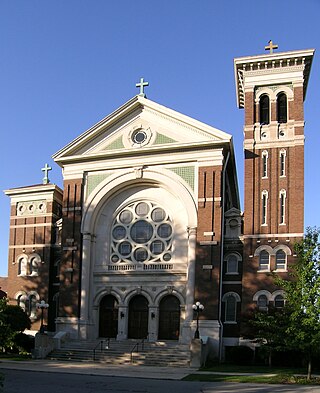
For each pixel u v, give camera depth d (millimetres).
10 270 50219
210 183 41250
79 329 41812
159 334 41375
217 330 38031
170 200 43500
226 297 40750
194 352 33688
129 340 41219
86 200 44844
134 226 44156
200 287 39406
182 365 34062
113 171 44719
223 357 39344
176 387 22969
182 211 42719
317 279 26078
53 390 21250
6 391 20688
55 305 48281
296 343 25906
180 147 42281
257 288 39375
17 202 51812
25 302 48688
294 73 43562
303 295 26188
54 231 50250
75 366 32594
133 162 44062
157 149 43000
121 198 45188
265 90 44125
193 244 40500
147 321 42125
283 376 27484
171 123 43656
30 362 34656
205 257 39844
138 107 44844
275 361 35844
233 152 44250
